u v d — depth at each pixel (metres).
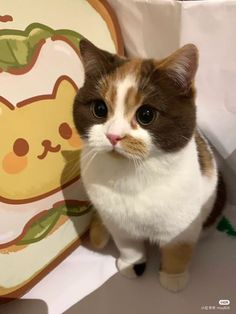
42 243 0.28
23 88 0.26
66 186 0.29
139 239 0.28
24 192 0.26
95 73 0.23
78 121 0.24
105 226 0.29
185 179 0.24
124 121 0.21
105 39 0.33
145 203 0.24
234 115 0.32
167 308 0.27
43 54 0.27
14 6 0.26
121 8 0.33
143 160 0.22
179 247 0.27
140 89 0.22
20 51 0.26
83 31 0.31
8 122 0.25
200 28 0.30
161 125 0.22
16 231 0.26
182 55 0.21
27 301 0.27
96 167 0.24
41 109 0.27
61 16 0.29
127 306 0.27
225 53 0.30
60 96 0.28
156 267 0.30
